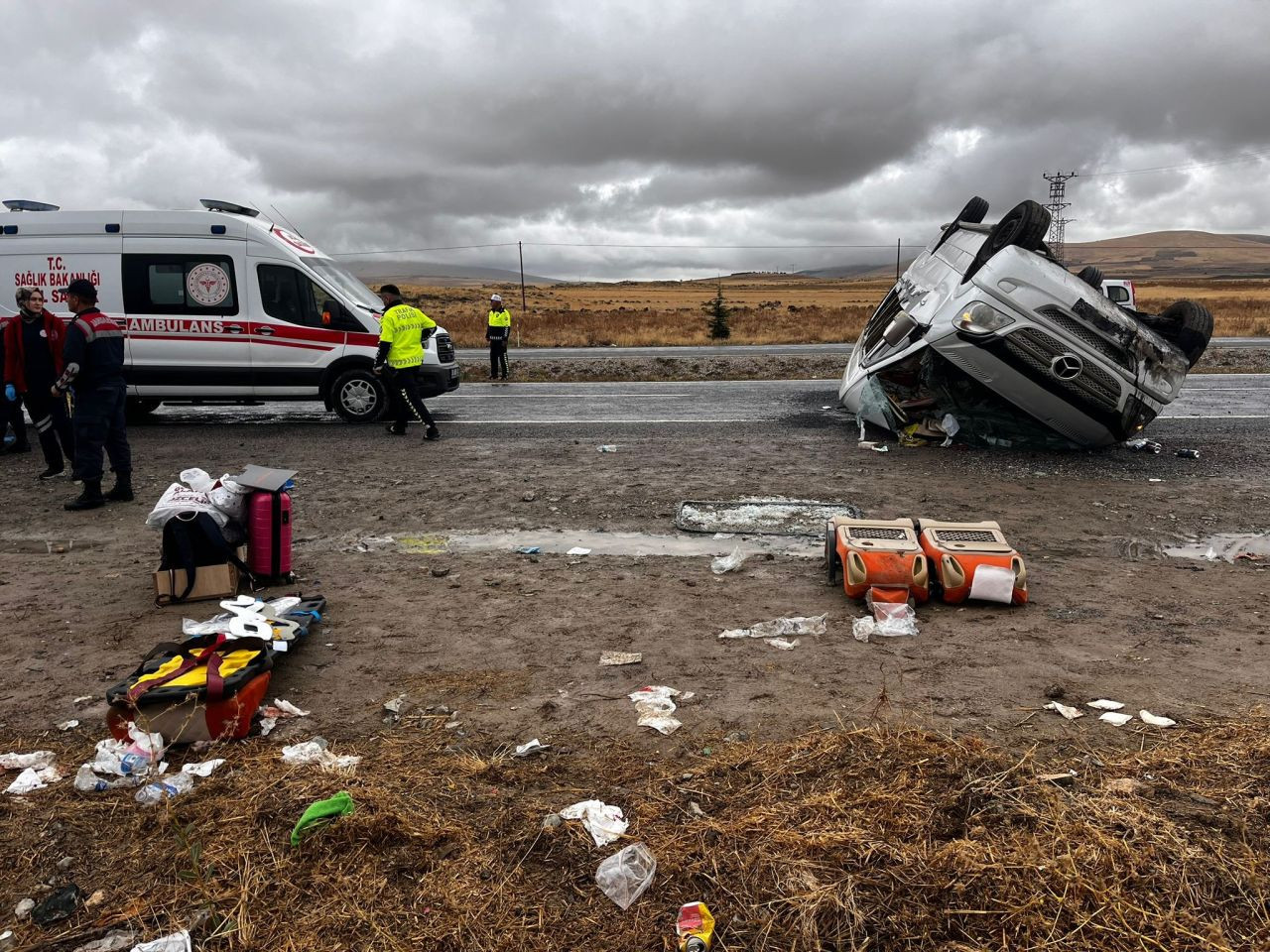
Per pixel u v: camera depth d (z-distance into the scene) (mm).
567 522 7254
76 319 7555
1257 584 5488
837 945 2344
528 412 13969
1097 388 9492
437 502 7965
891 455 9914
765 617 4930
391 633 4777
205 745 3520
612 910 2504
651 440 11070
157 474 9211
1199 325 10188
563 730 3621
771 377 19562
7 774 3352
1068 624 4750
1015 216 10039
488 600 5305
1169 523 7090
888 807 2869
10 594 5500
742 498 7945
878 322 12781
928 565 5133
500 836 2850
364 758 3400
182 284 12047
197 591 5285
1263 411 13438
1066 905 2391
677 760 3338
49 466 9039
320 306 12328
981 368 9758
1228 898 2396
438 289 152250
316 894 2592
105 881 2695
